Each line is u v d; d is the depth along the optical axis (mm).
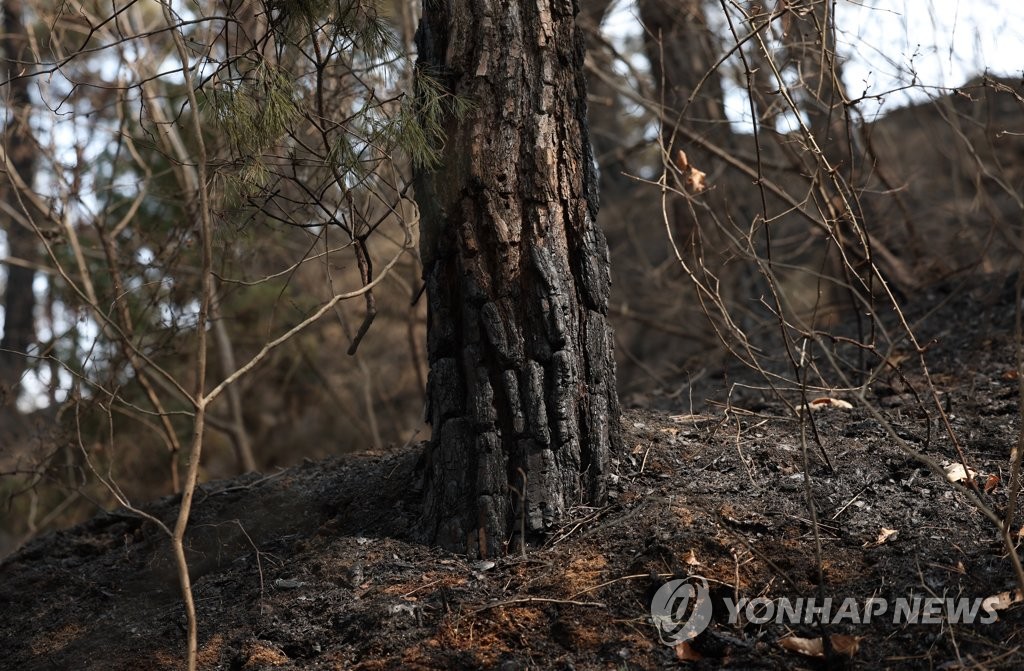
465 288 2863
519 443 2859
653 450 3330
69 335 5355
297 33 3201
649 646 2486
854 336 5004
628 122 8562
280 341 2693
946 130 6465
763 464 3266
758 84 5512
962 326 4645
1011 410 3564
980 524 2795
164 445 7328
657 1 6367
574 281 2959
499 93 2922
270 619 2795
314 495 3592
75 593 3441
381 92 3725
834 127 5375
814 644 2416
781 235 8266
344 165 3084
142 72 5215
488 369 2863
